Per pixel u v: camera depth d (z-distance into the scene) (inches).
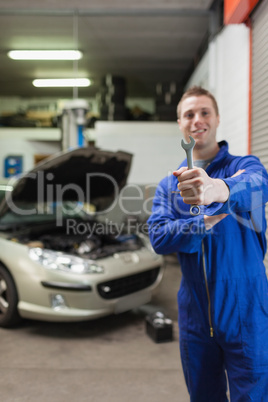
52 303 104.4
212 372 46.2
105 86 278.4
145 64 293.6
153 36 237.1
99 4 194.5
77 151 110.0
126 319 122.4
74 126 220.4
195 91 47.6
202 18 209.0
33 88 359.6
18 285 108.6
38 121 323.0
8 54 267.1
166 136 257.9
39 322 119.3
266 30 111.7
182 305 46.8
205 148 48.0
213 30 196.7
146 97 381.7
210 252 42.6
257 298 41.9
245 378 41.6
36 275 105.5
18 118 320.8
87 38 240.8
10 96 391.9
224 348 43.4
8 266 110.6
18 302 110.1
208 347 44.9
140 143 258.5
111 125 259.9
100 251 117.6
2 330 112.7
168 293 148.3
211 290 42.7
